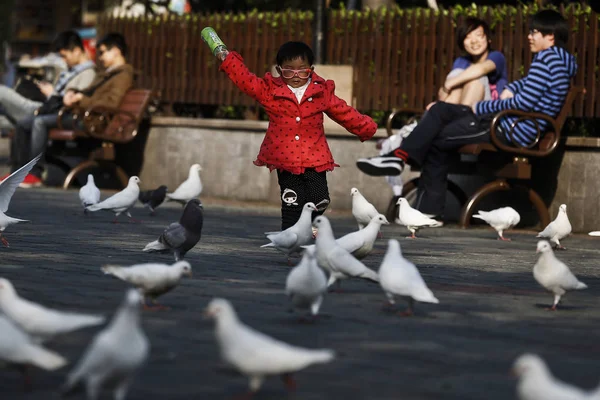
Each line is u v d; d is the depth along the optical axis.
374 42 15.88
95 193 12.32
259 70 17.38
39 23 44.56
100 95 17.48
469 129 12.55
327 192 9.88
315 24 15.98
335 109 9.88
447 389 4.55
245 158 16.44
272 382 4.59
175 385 4.50
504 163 12.94
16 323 4.55
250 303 6.56
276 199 15.88
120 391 4.05
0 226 8.94
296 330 5.74
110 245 9.57
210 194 16.91
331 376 4.73
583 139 12.98
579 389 4.66
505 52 14.45
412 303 6.37
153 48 19.06
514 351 5.42
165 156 17.61
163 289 6.16
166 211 14.00
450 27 15.02
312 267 5.79
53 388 4.44
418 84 15.38
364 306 6.61
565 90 12.82
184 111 19.22
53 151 18.16
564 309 6.87
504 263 9.38
